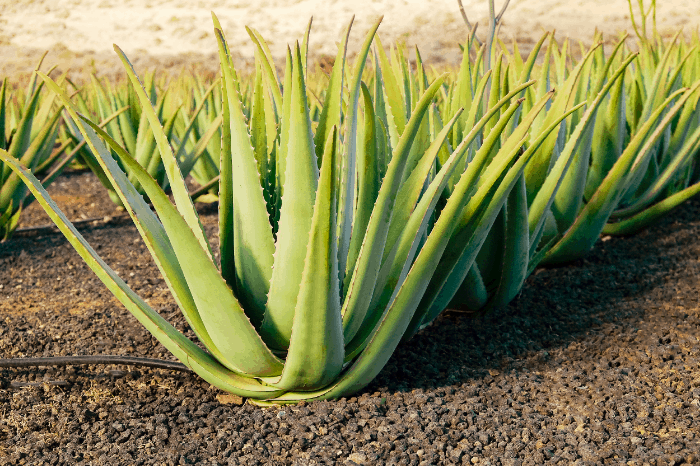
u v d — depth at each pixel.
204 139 4.96
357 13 18.11
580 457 2.79
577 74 3.18
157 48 18.03
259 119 2.90
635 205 3.91
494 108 2.76
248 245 2.85
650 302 3.41
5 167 4.11
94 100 6.66
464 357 3.17
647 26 14.99
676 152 3.99
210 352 3.03
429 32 17.08
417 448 2.81
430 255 2.81
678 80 3.97
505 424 2.89
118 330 3.36
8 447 2.86
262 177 2.91
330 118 2.90
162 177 5.21
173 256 2.90
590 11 16.44
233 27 18.88
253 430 2.88
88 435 2.88
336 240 2.72
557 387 3.03
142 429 2.89
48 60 17.47
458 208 2.78
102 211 5.47
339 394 2.96
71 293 3.69
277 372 2.92
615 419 2.90
